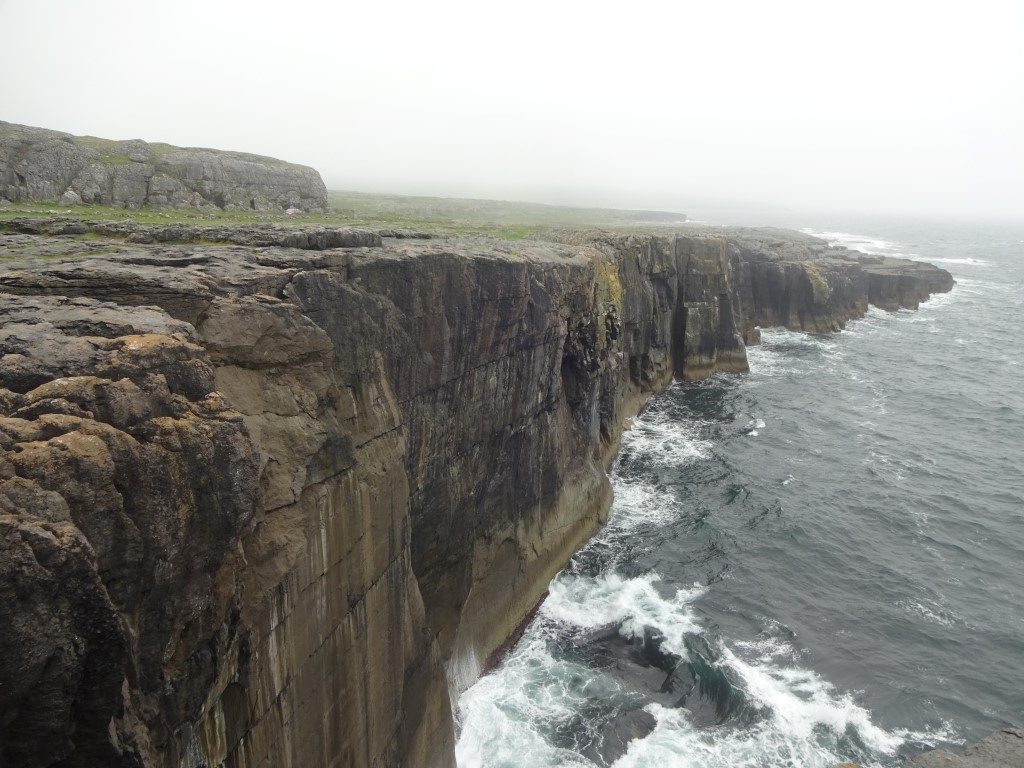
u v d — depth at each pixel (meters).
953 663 31.11
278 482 14.41
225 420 11.86
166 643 10.75
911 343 93.81
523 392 32.06
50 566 8.19
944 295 133.38
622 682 29.09
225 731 12.60
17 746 8.42
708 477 49.75
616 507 44.66
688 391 69.31
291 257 18.84
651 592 35.56
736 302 86.12
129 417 10.36
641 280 61.56
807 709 27.92
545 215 140.88
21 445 8.77
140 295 14.23
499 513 31.33
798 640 32.22
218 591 11.92
